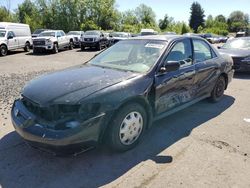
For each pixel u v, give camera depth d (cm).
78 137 317
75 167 344
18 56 1783
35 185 309
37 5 5962
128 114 370
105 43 2466
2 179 320
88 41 2289
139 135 396
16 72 1095
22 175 327
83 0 5781
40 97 338
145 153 379
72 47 2412
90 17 5912
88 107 326
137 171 337
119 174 331
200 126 476
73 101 322
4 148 390
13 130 453
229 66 630
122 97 353
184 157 370
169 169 341
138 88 377
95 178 322
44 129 319
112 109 342
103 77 383
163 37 491
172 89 447
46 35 2122
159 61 430
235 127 475
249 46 1056
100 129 338
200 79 525
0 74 1039
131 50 479
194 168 344
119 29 6262
